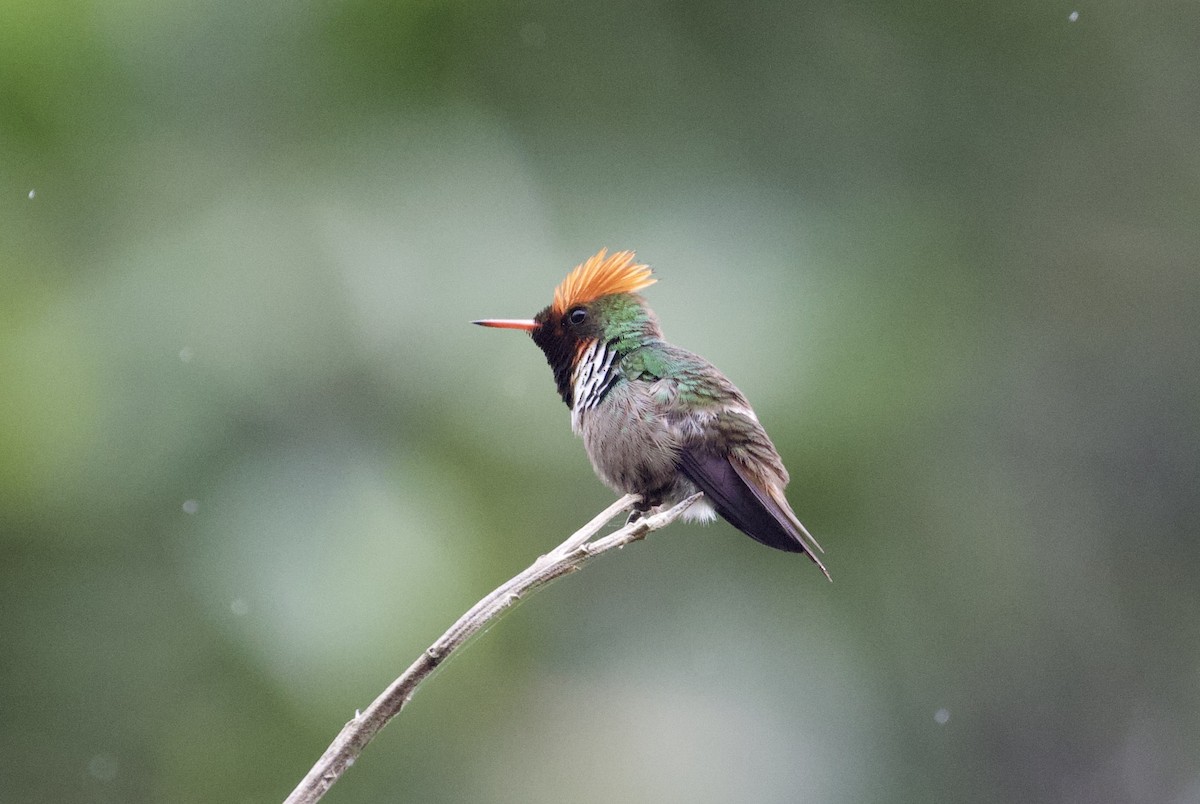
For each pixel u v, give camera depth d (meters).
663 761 11.51
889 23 12.77
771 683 12.16
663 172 11.34
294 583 9.07
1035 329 13.77
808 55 12.42
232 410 9.60
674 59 11.73
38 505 9.41
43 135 10.30
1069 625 14.10
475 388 9.92
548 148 11.13
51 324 9.76
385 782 10.54
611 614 12.34
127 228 10.22
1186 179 13.73
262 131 10.68
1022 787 13.52
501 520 9.71
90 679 9.61
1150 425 14.32
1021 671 13.65
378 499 9.40
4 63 10.20
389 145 10.73
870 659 12.54
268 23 10.67
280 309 9.92
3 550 9.66
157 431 9.52
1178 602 14.42
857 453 11.16
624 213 10.97
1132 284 14.05
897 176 12.51
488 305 10.12
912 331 11.80
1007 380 13.39
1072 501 14.22
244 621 8.99
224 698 9.23
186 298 9.90
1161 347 14.20
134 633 9.49
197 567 9.19
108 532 9.38
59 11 10.31
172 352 9.73
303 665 8.90
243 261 10.05
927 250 12.39
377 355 9.89
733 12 12.15
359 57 10.83
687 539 12.69
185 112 10.59
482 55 11.20
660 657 12.19
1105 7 13.51
